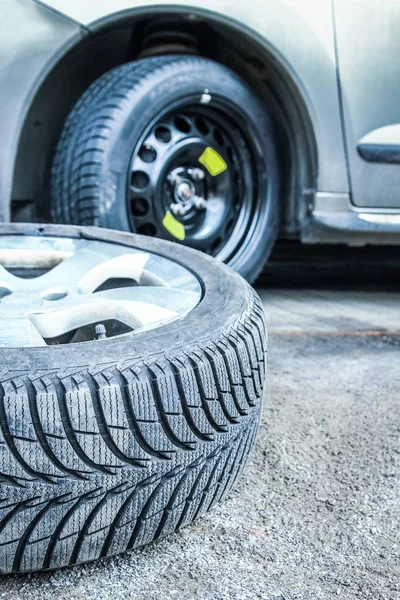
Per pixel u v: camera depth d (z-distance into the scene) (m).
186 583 1.24
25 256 1.94
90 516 1.19
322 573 1.29
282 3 2.73
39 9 2.36
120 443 1.19
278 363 2.49
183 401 1.27
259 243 2.98
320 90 2.85
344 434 1.91
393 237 3.12
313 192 2.98
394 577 1.29
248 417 1.44
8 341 1.37
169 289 1.68
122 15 2.49
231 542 1.38
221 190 2.88
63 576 1.25
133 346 1.30
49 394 1.14
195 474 1.31
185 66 2.64
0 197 2.43
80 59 2.71
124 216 2.54
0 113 2.37
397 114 2.97
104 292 1.66
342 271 4.52
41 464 1.13
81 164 2.50
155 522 1.29
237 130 2.89
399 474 1.68
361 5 2.84
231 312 1.53
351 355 2.62
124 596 1.20
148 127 2.57
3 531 1.13
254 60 2.90
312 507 1.52
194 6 2.59
